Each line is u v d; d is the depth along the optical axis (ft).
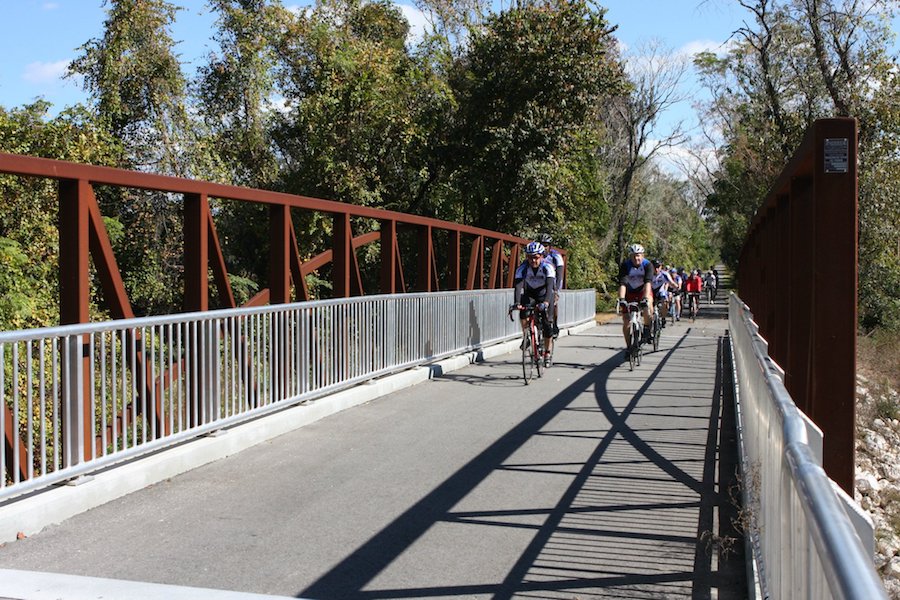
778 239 31.09
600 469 22.09
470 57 91.09
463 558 15.24
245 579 14.06
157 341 21.42
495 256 58.70
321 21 92.68
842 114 89.76
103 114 68.13
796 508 8.40
